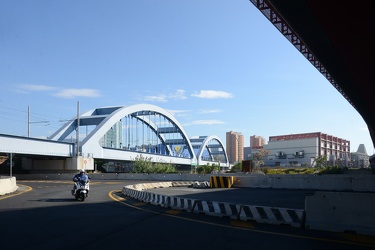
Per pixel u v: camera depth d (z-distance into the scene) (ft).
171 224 36.22
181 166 383.24
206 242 27.58
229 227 34.76
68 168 196.44
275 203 56.95
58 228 33.37
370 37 51.08
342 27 47.91
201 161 400.47
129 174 180.24
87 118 241.76
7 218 39.75
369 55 59.47
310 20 49.78
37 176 185.98
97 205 54.60
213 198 66.80
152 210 48.65
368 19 44.57
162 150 364.79
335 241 28.68
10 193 78.33
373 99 99.96
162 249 25.22
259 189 96.68
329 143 593.83
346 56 60.95
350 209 33.01
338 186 89.92
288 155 545.44
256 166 312.91
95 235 30.04
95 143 212.64
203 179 160.04
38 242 27.25
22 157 213.66
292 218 36.09
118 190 92.63
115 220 38.70
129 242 27.40
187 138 365.81
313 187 93.35
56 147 185.06
